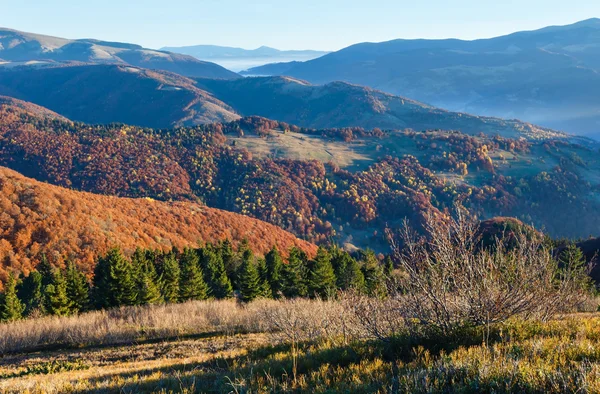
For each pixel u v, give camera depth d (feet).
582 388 11.19
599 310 42.73
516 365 13.16
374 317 22.88
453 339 19.61
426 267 20.26
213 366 25.52
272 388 15.88
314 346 25.72
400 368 16.05
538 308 22.24
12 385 23.30
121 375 26.71
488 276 20.20
